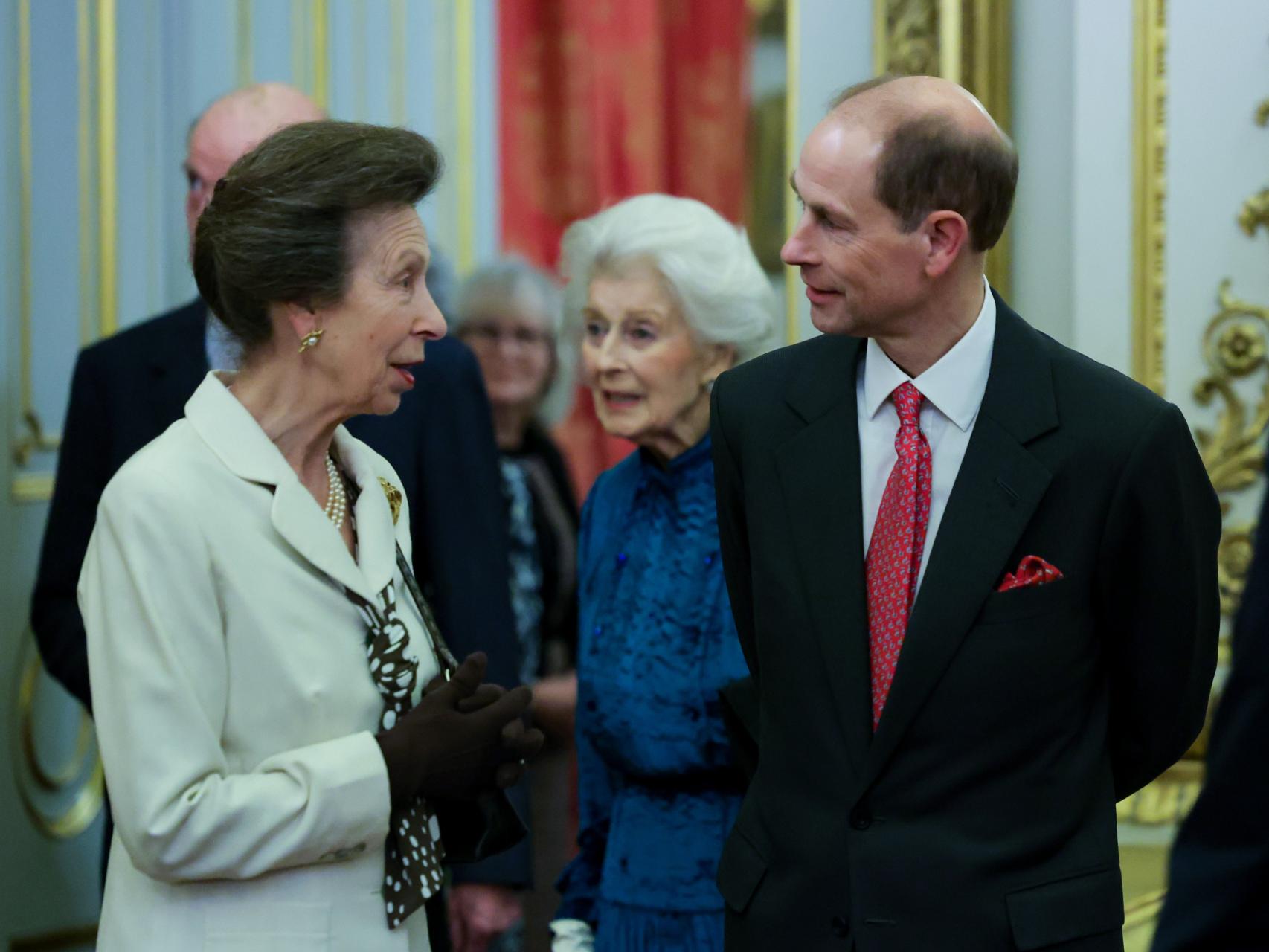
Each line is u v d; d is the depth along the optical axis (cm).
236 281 262
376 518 282
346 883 263
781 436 291
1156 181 545
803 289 676
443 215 718
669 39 761
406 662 270
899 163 260
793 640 279
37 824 575
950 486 275
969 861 261
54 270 588
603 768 353
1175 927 203
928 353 275
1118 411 267
